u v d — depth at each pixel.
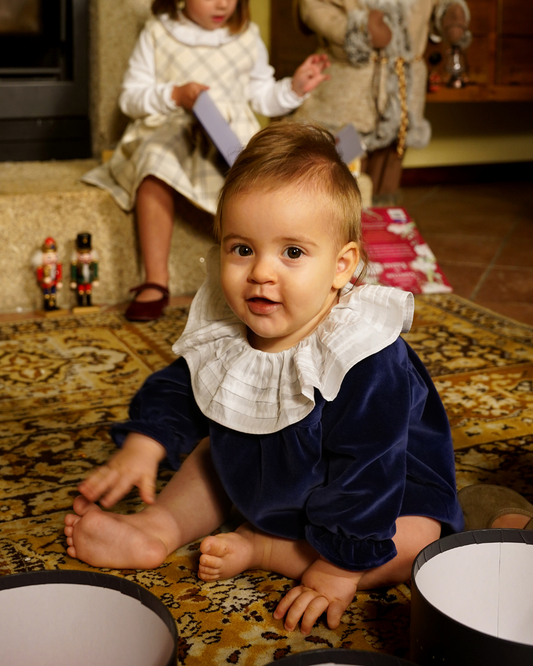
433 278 2.04
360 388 0.74
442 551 0.67
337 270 0.78
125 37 2.24
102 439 1.15
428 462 0.81
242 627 0.73
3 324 1.70
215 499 0.88
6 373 1.41
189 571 0.83
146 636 0.58
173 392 0.87
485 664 0.54
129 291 1.85
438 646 0.57
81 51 2.24
